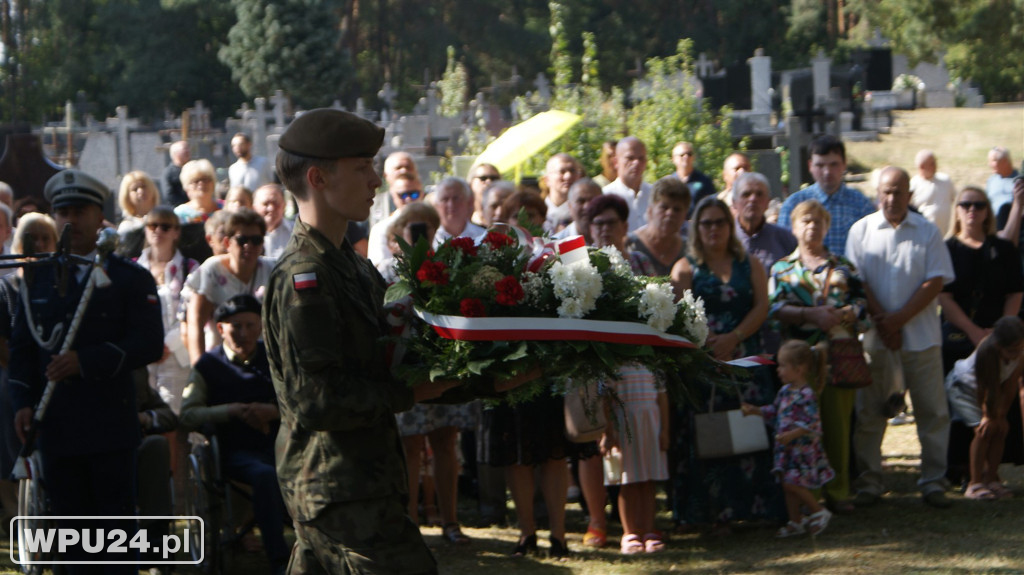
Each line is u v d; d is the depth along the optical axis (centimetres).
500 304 384
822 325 754
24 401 561
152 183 1010
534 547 708
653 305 396
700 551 699
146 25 5816
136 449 573
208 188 1068
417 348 383
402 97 6297
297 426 385
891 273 799
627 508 711
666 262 740
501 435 699
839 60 6019
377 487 379
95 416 554
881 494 813
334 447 378
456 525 744
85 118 4234
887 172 805
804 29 6191
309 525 382
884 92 4106
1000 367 784
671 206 729
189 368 802
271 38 5297
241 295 687
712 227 717
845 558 664
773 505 729
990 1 5434
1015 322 780
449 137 2155
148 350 560
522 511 706
